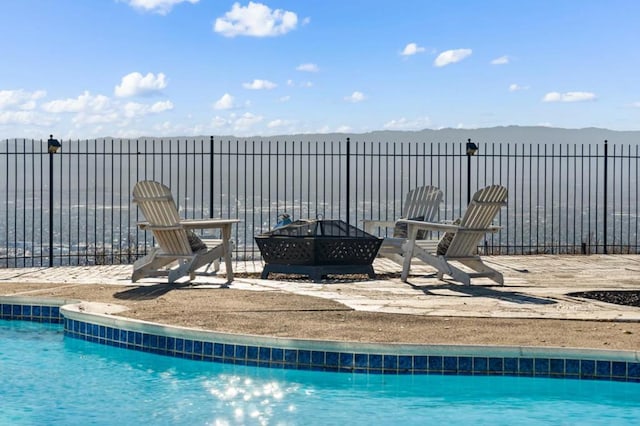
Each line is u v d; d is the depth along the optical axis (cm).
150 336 696
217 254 1062
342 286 1023
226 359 650
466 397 553
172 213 991
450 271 1044
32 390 576
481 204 1009
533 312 792
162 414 512
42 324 859
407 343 607
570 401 545
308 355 619
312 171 7288
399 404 535
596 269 1300
